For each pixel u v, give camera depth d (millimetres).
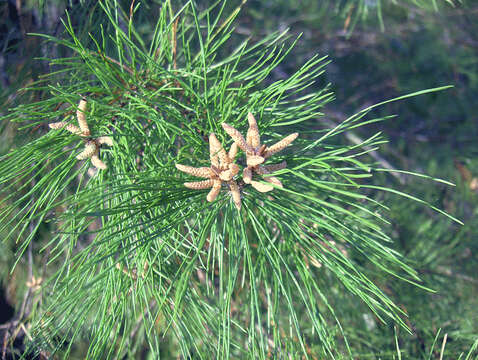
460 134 1352
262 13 1285
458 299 772
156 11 675
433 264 794
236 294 559
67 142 364
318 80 1404
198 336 423
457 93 1396
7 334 674
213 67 424
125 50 533
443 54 1393
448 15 1376
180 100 440
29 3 659
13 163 360
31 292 690
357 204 346
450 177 1229
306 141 409
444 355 654
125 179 361
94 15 581
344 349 616
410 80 1411
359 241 376
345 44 1427
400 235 815
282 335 499
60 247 698
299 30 1362
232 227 351
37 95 608
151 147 393
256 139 333
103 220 375
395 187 999
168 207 351
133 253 376
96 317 391
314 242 366
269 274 496
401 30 1433
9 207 365
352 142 1146
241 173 351
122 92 403
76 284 375
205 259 511
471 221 896
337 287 611
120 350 380
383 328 689
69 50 610
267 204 362
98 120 372
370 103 1441
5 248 710
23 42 686
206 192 351
